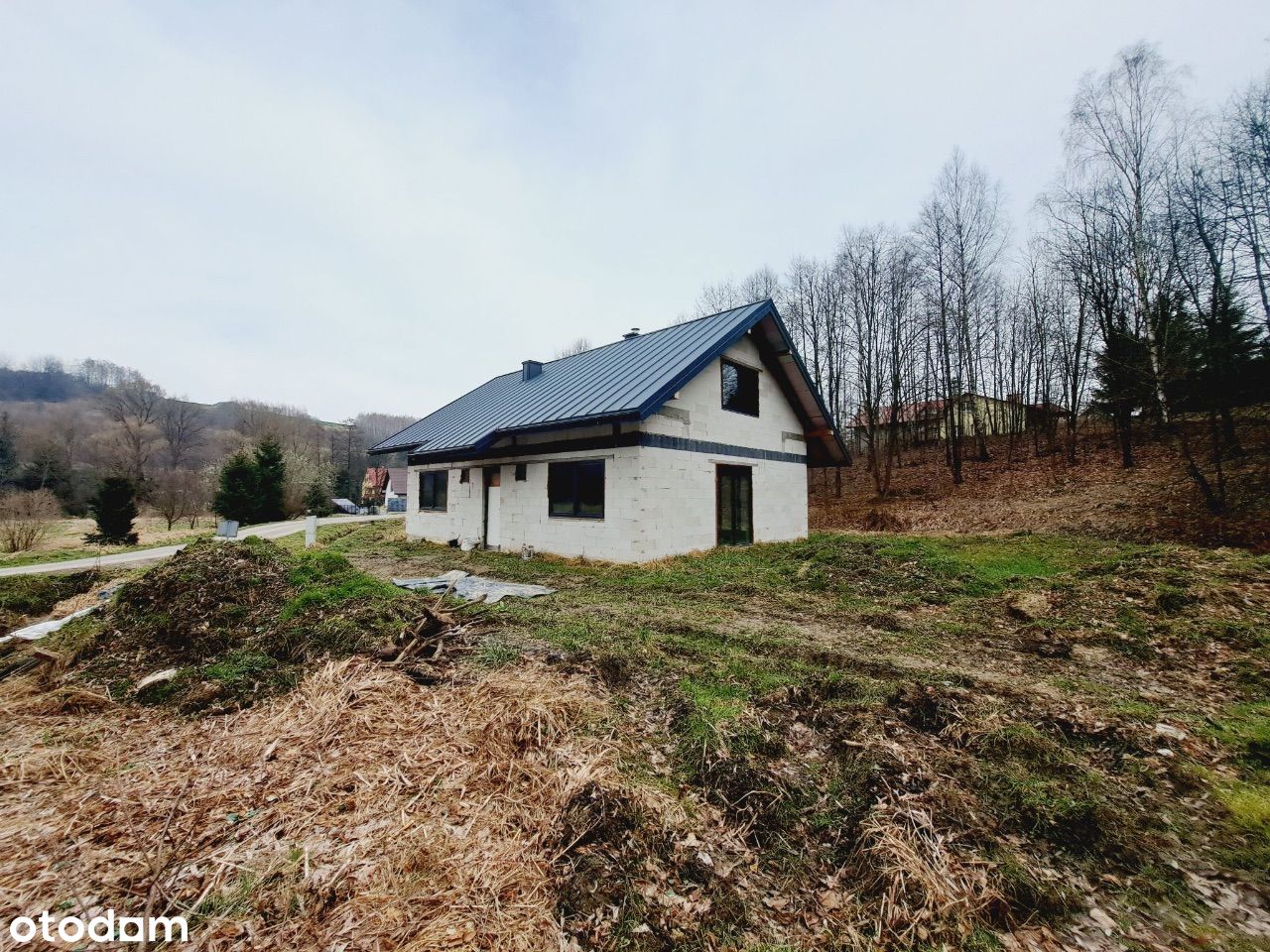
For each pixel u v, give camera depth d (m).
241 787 3.33
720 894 2.55
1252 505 12.03
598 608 7.11
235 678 4.83
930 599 7.55
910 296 26.52
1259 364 16.95
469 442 13.14
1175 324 15.20
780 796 3.14
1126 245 17.33
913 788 3.13
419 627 5.46
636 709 4.20
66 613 8.95
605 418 10.24
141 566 12.67
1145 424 21.33
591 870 2.64
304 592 6.59
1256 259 14.15
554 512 12.34
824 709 4.04
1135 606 6.22
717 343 11.36
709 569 9.90
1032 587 7.33
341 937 2.23
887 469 23.47
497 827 2.91
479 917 2.35
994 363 29.30
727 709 4.02
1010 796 3.08
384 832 2.87
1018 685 4.59
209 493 30.95
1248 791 3.16
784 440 15.05
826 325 30.92
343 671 4.68
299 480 35.25
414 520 17.16
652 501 10.88
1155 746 3.61
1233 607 5.87
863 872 2.64
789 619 6.67
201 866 2.68
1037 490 18.58
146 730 4.16
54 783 3.45
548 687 4.36
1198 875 2.61
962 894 2.46
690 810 3.10
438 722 3.94
